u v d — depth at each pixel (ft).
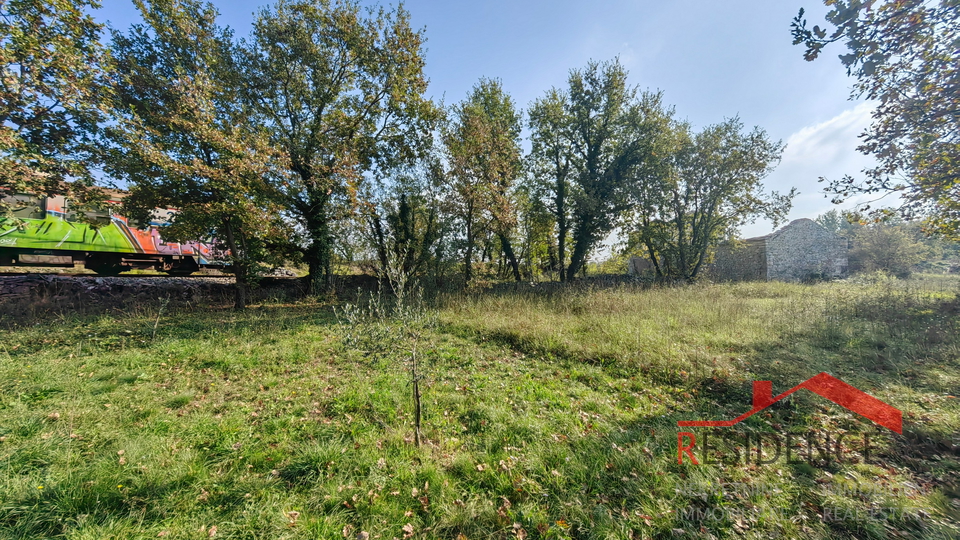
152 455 9.91
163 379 16.26
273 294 44.86
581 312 31.94
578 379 17.16
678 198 75.41
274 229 35.32
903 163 23.30
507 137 58.95
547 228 76.59
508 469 9.73
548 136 71.77
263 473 9.45
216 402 14.05
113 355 19.02
